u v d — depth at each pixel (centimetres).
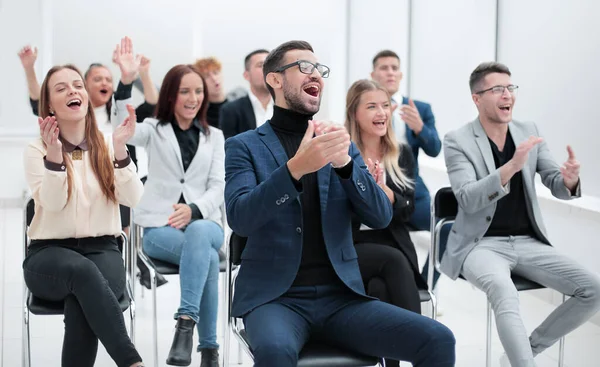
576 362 383
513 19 553
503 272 326
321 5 841
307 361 242
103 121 538
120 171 318
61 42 771
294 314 251
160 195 395
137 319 446
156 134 398
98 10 776
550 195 491
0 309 459
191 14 799
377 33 779
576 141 480
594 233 443
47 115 316
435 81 691
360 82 353
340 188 265
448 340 236
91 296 285
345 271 260
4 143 754
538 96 521
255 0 817
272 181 238
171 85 396
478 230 344
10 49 754
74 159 316
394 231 333
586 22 466
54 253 297
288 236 256
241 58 821
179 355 340
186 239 359
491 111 353
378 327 243
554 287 336
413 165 364
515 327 310
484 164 353
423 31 715
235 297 260
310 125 242
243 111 505
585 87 468
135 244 393
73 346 290
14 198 764
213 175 401
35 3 759
